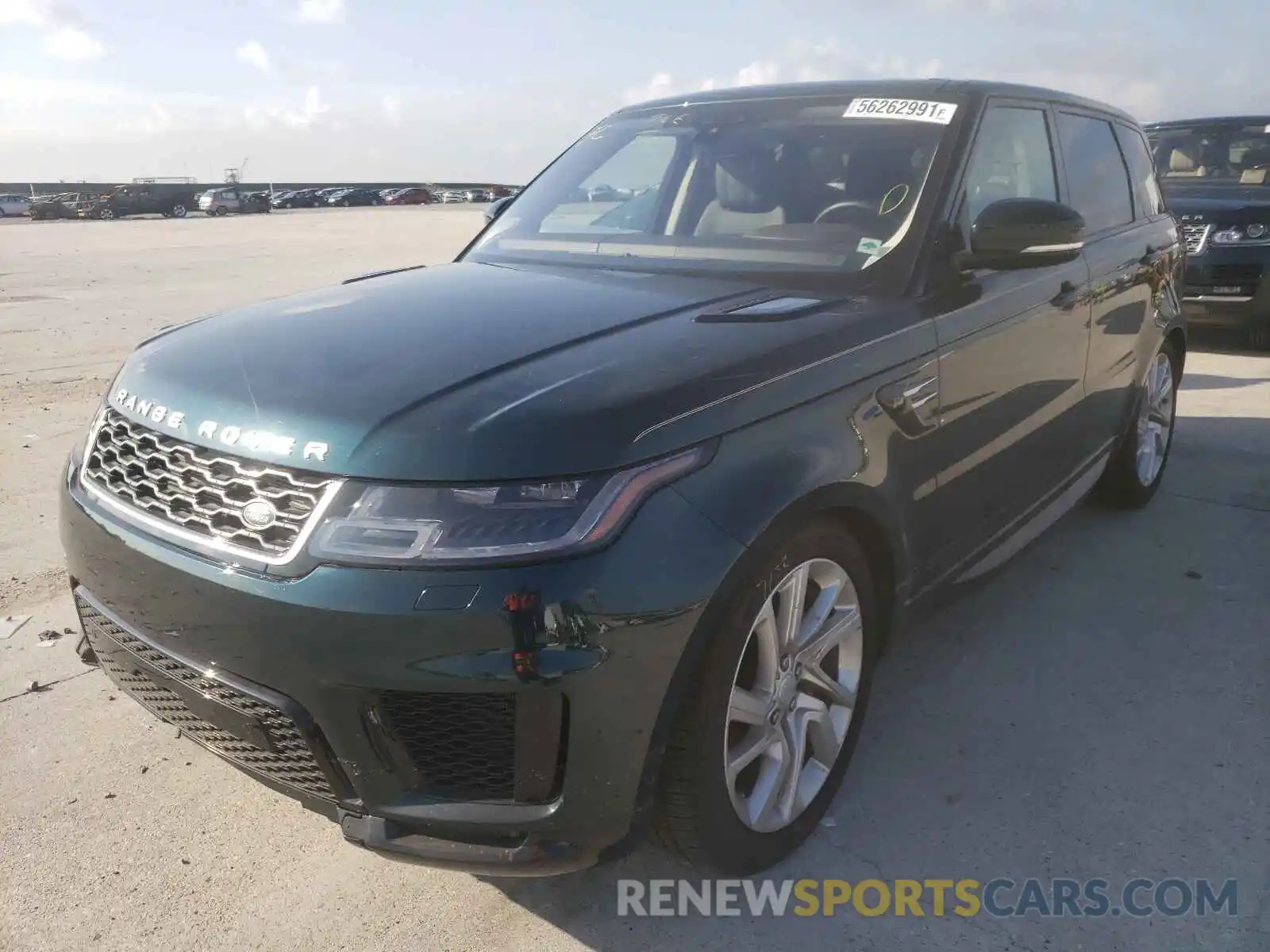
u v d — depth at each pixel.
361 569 1.89
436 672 1.88
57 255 22.22
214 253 22.11
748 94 3.70
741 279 2.91
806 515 2.26
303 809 2.74
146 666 2.24
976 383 2.93
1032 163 3.58
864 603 2.60
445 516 1.90
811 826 2.57
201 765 2.92
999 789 2.79
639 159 3.58
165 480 2.21
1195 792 2.77
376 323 2.53
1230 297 8.53
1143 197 4.62
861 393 2.46
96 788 2.80
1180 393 7.23
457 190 82.19
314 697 1.96
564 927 2.33
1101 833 2.61
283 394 2.14
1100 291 3.79
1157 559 4.32
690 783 2.14
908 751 2.96
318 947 2.26
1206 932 2.28
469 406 2.03
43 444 6.00
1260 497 5.07
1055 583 4.08
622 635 1.92
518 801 1.99
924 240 2.89
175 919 2.33
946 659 3.49
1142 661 3.47
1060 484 3.75
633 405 2.04
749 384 2.21
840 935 2.30
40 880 2.45
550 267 3.19
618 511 1.94
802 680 2.46
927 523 2.78
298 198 71.00
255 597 1.96
